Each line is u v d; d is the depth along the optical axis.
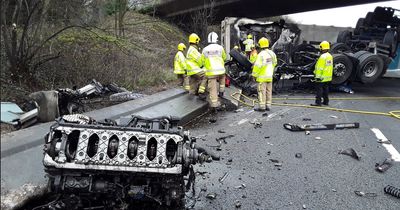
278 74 12.18
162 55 16.94
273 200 4.29
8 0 6.92
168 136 3.51
